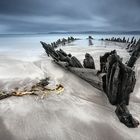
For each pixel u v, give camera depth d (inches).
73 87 384.8
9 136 221.9
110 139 219.1
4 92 348.8
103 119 259.0
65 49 1131.9
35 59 725.9
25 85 399.9
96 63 632.4
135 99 327.6
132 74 278.5
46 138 218.1
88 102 314.3
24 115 266.8
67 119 257.1
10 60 701.3
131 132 231.5
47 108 288.2
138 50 525.0
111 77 297.0
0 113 272.7
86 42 1943.9
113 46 1379.2
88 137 220.8
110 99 308.0
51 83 405.1
